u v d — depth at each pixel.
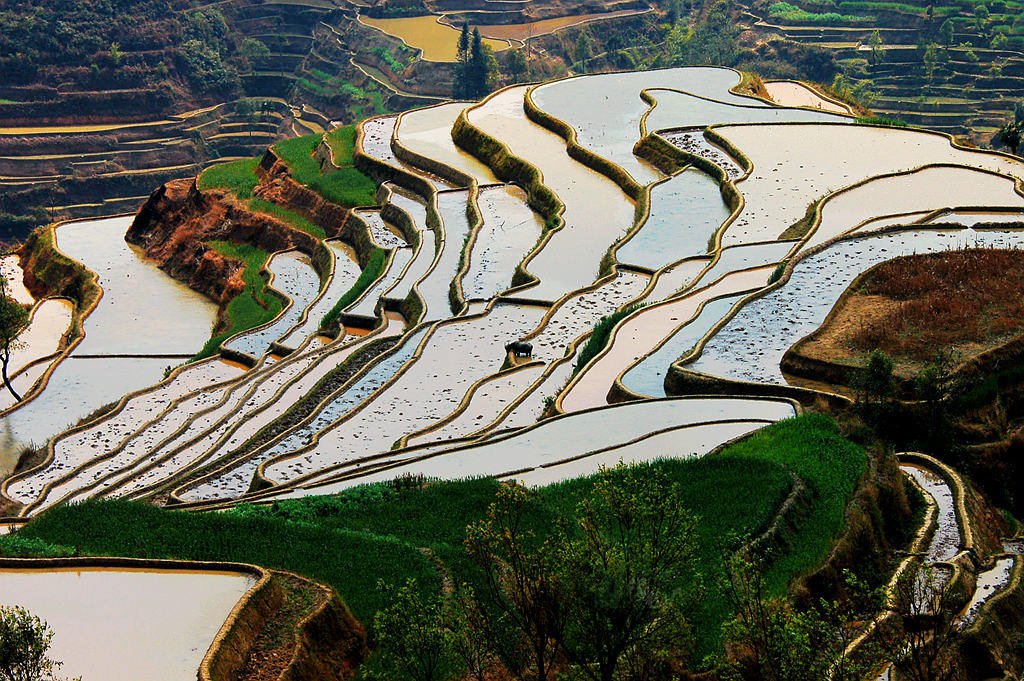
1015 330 42.44
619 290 59.44
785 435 34.84
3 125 158.75
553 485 32.88
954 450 37.19
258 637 22.95
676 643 22.92
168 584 24.33
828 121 85.69
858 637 26.06
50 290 90.12
